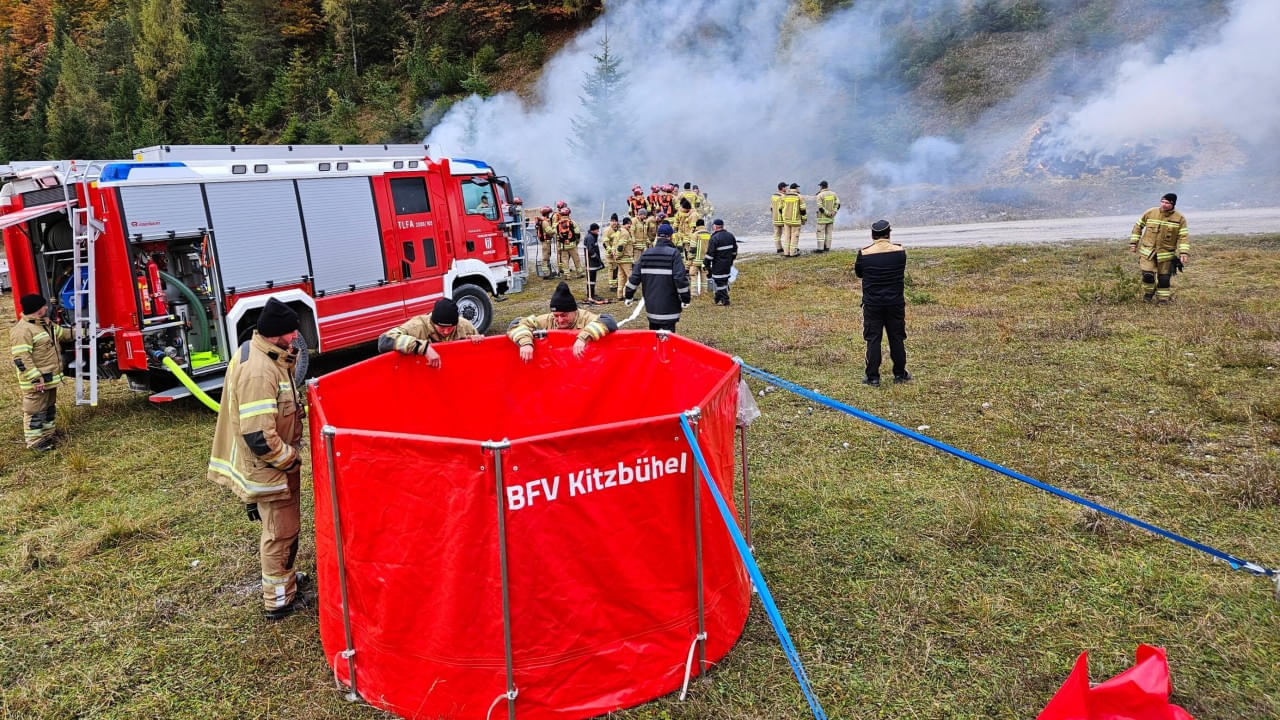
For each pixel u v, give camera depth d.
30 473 6.85
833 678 3.54
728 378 3.87
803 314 11.87
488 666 3.20
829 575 4.41
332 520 3.43
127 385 9.94
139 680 3.81
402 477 3.16
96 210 7.71
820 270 15.73
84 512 5.93
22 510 5.99
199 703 3.60
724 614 3.68
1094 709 2.99
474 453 3.00
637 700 3.38
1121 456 5.84
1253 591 4.04
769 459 6.18
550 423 5.35
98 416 8.62
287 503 4.17
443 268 11.23
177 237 8.16
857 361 8.93
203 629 4.22
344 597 3.47
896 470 5.84
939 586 4.24
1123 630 3.78
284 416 4.10
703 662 3.55
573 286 17.67
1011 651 3.67
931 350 9.23
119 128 48.69
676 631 3.46
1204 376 7.54
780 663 3.65
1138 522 4.01
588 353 5.22
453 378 5.01
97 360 8.05
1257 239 15.02
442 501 3.11
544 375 5.27
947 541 4.71
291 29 52.44
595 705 3.31
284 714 3.49
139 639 4.16
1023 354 8.77
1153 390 7.29
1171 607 3.94
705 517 3.48
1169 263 10.72
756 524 5.07
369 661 3.44
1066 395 7.30
